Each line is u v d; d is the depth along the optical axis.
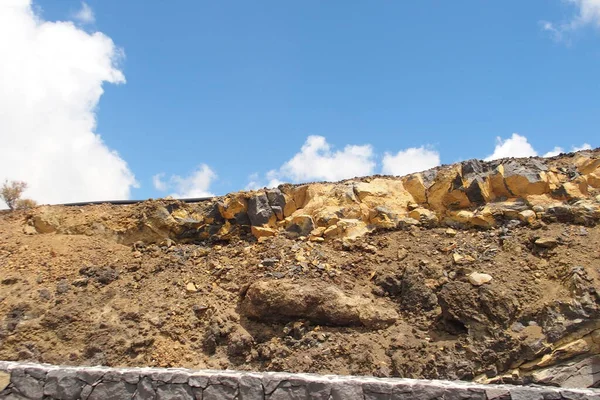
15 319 9.26
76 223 12.43
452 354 7.67
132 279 10.52
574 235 9.24
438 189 11.27
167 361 8.27
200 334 8.84
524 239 9.48
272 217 12.01
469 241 9.98
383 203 11.44
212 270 10.62
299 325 8.59
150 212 12.30
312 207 11.74
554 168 11.02
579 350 7.35
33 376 4.67
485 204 10.73
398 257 9.94
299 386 4.50
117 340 8.73
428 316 8.55
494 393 4.36
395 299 9.13
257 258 10.48
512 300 8.06
